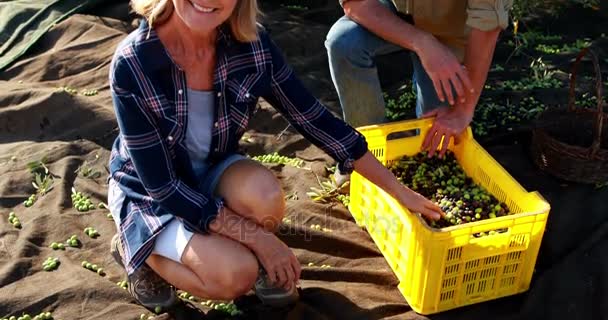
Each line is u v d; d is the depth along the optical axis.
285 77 2.52
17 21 4.86
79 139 3.81
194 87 2.36
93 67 4.46
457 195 2.94
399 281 2.81
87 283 2.73
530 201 2.68
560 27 5.03
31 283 2.76
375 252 3.00
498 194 2.94
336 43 3.27
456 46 3.35
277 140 3.84
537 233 2.61
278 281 2.49
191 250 2.39
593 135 3.57
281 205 2.54
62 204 3.25
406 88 4.31
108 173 3.56
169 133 2.35
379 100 3.45
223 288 2.40
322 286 2.79
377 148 3.17
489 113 4.02
